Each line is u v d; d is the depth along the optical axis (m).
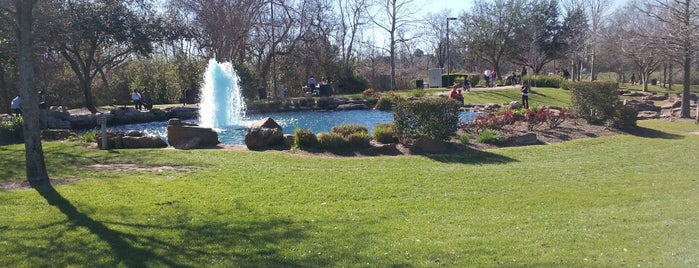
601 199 7.82
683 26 17.45
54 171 9.88
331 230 6.15
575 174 9.90
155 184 8.63
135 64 37.38
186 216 6.70
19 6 8.21
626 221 6.46
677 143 14.12
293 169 10.23
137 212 6.86
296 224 6.40
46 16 22.95
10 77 29.45
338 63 44.06
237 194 7.98
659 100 33.72
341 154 12.35
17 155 11.91
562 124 16.52
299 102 31.27
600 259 5.07
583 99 16.98
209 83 23.33
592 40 46.25
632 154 12.38
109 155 11.86
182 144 13.46
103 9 28.23
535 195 8.13
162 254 5.30
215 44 35.75
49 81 31.41
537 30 48.97
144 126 23.69
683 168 10.54
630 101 27.61
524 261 5.07
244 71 32.88
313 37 40.66
